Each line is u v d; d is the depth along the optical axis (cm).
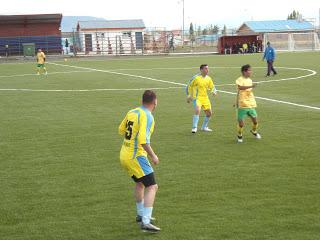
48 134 1211
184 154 979
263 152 977
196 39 7462
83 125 1321
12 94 2100
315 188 741
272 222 614
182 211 661
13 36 5862
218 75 2817
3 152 1034
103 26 6438
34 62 4734
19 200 725
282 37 6084
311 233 579
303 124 1264
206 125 1216
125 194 741
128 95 1969
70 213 667
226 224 612
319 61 3809
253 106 1073
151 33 6462
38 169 895
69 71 3434
